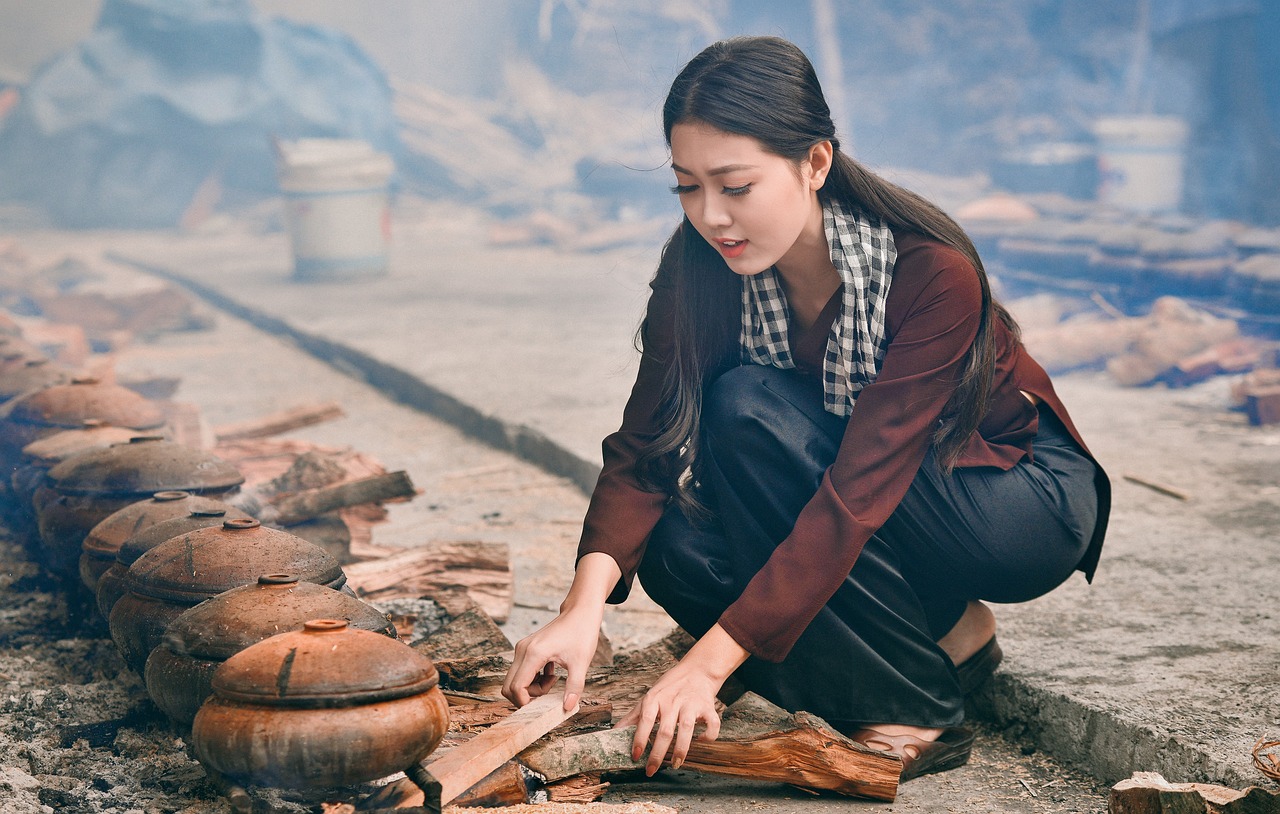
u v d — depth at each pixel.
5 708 2.18
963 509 2.05
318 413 4.76
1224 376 5.98
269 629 1.76
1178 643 2.50
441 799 1.62
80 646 2.52
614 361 6.67
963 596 2.20
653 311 2.15
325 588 1.87
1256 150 10.41
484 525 3.93
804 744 1.96
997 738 2.33
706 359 2.14
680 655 2.29
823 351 2.05
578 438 4.78
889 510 1.93
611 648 2.51
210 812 1.81
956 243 1.98
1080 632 2.58
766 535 2.02
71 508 2.57
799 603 1.87
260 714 1.53
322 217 11.20
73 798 1.85
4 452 3.34
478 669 2.21
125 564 2.18
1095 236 7.92
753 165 1.79
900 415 1.93
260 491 3.40
